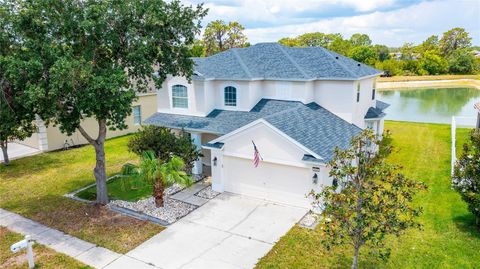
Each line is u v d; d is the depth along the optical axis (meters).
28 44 13.13
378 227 8.64
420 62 97.62
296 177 15.84
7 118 13.76
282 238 13.20
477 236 12.82
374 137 9.50
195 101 21.73
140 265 11.75
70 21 13.68
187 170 19.64
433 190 17.22
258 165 16.78
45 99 13.14
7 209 16.62
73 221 15.16
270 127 15.61
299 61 22.27
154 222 14.87
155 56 16.48
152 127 19.33
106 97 13.53
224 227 14.27
